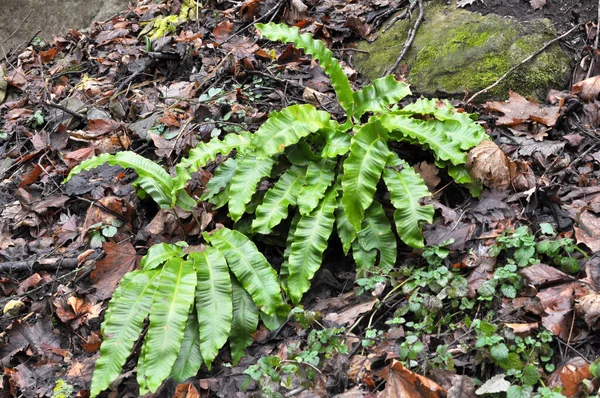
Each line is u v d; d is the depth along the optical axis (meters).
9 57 2.69
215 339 1.57
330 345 1.59
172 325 1.55
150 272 1.63
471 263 1.63
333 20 2.24
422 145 1.78
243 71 2.15
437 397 1.46
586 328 1.51
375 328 1.62
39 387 1.66
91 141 2.10
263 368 1.56
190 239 1.82
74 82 2.39
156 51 2.30
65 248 1.89
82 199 1.96
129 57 2.36
